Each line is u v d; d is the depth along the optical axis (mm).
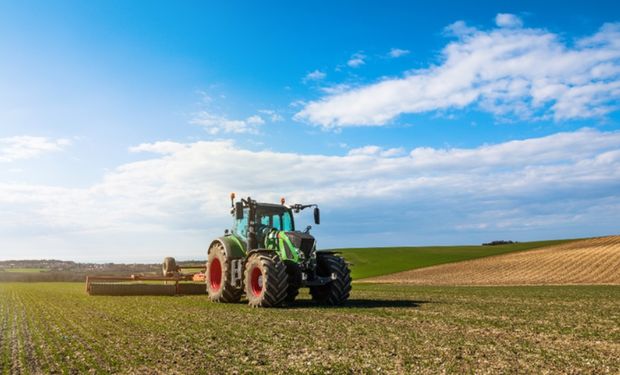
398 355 6461
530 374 5477
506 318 10367
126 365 5934
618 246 44188
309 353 6598
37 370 5711
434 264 47500
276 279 12500
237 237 14859
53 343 7387
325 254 14172
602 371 5629
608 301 14820
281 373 5523
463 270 40000
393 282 31672
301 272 12883
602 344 7336
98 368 5793
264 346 7098
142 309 12367
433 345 7160
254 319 10172
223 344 7270
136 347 7055
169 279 18516
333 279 13062
